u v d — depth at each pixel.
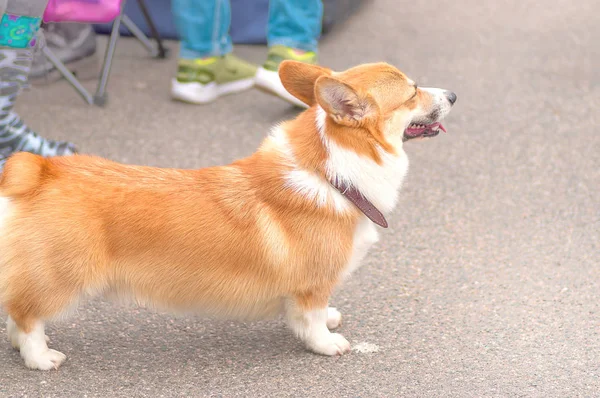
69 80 5.87
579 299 3.82
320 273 3.17
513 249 4.29
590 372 3.26
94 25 7.31
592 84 6.64
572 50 7.41
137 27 7.23
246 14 7.18
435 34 7.79
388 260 4.18
